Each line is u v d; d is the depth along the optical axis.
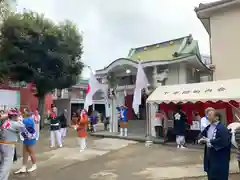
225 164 5.32
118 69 16.48
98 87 16.42
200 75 16.88
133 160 9.51
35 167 8.16
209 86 11.57
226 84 11.23
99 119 23.73
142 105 18.38
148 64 14.51
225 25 13.16
